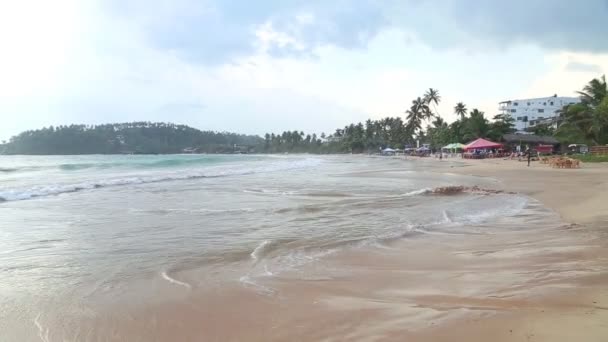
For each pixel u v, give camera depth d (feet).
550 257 22.88
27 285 20.13
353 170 131.13
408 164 179.73
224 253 26.09
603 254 22.90
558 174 88.89
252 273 21.86
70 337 14.49
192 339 14.28
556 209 42.45
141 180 84.64
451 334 13.38
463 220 37.58
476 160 190.39
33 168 149.79
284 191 64.49
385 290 18.71
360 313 15.90
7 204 49.60
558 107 371.97
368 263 23.62
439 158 236.84
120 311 16.81
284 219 38.78
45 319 16.06
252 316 16.11
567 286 17.57
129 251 26.76
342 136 620.08
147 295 18.65
